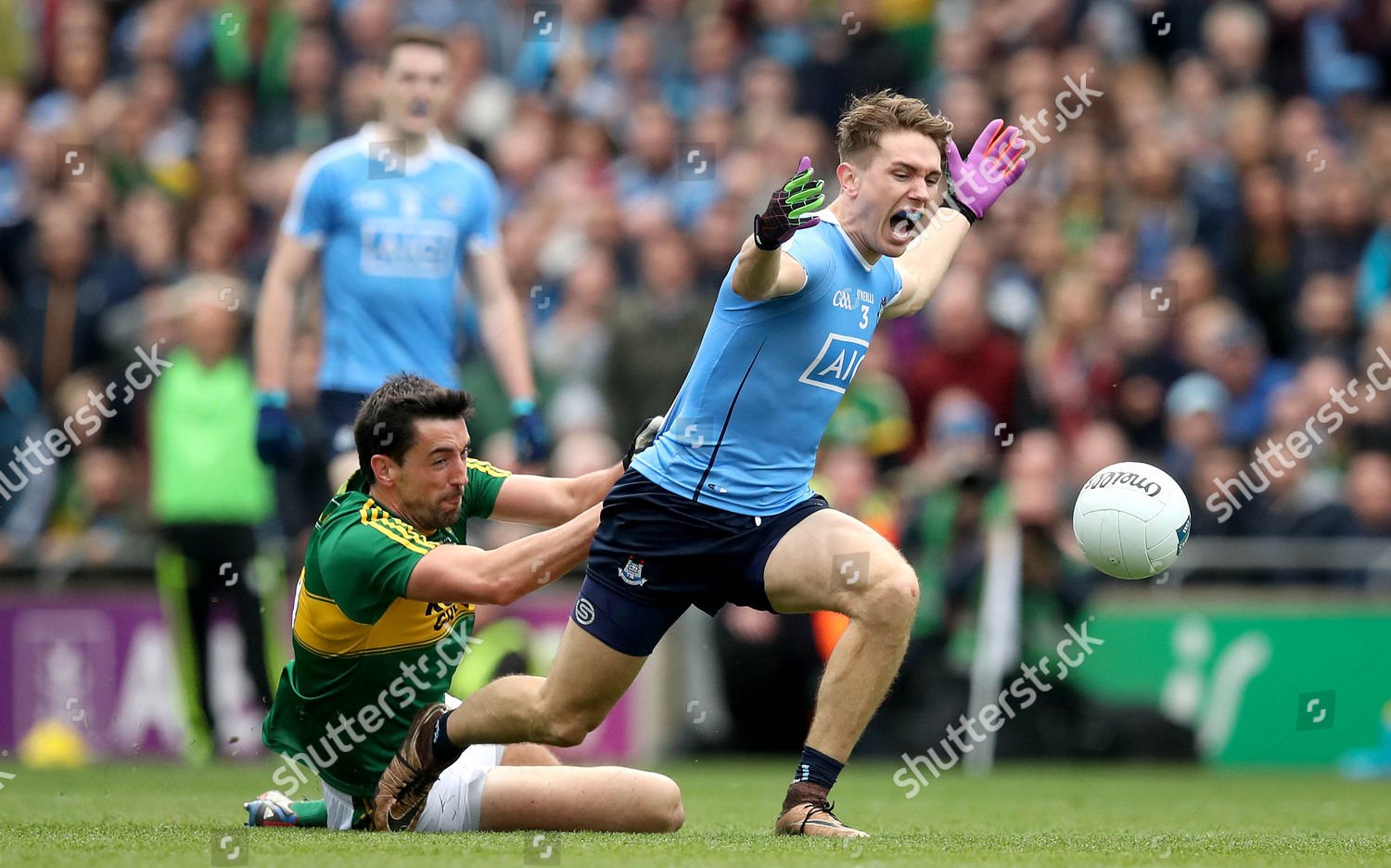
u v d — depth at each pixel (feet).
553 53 139.74
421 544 47.14
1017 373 112.16
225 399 93.66
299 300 111.55
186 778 82.84
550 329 119.24
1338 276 125.39
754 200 126.11
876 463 109.70
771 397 47.70
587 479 52.65
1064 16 141.38
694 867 38.70
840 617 95.71
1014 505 96.63
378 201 74.95
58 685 100.63
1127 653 98.48
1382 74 144.46
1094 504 50.26
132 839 47.06
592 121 135.44
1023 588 96.17
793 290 46.06
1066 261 124.16
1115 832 54.44
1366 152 134.41
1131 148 130.11
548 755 54.13
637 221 126.52
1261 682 99.50
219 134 129.29
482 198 77.71
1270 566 100.78
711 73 142.92
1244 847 46.83
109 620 100.83
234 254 124.47
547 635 95.91
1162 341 116.98
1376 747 98.78
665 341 113.91
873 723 98.78
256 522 94.32
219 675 95.45
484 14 141.90
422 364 75.97
